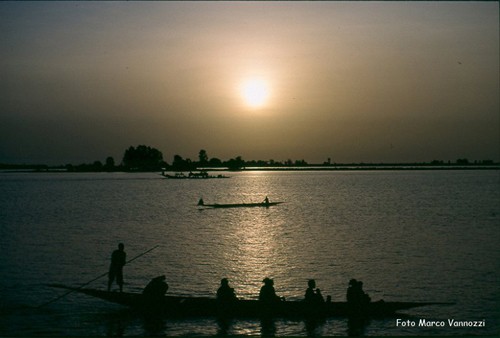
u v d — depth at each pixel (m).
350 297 23.86
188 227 56.34
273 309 23.66
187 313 23.88
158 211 77.06
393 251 39.28
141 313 23.98
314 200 99.06
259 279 30.17
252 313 23.66
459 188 141.62
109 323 22.78
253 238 46.94
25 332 21.56
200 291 27.64
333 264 34.22
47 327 22.14
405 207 81.50
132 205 89.31
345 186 158.62
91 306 24.92
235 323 22.92
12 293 27.02
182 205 88.94
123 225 58.47
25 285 28.72
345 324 22.81
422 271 32.00
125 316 23.66
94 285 28.88
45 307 24.73
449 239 45.72
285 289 28.06
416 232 50.72
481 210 75.38
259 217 67.06
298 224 58.50
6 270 32.69
